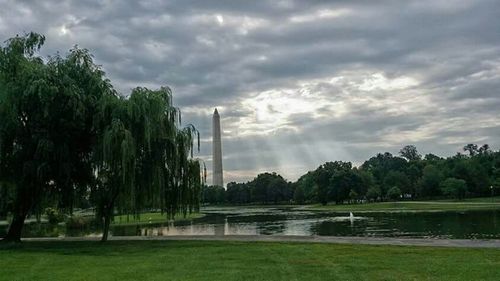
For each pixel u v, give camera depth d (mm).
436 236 49500
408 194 168750
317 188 174000
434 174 155500
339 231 60625
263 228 69750
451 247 24156
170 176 33000
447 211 99250
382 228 62906
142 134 30656
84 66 32375
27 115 30422
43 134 29922
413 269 17797
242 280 16297
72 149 31344
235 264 19797
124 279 16828
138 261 21344
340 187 162000
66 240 34156
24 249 27469
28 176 30219
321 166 176000
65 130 30766
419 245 25359
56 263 21109
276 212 136500
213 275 17344
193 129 33875
